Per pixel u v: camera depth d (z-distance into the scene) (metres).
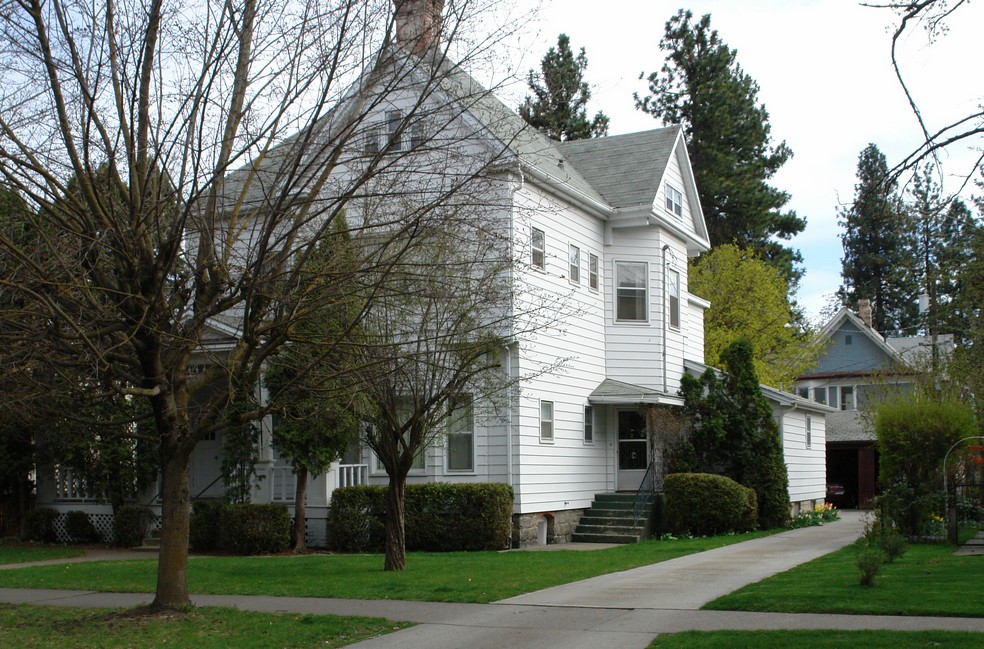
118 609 12.95
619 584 14.59
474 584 14.62
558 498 23.91
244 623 11.67
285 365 12.76
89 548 22.89
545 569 16.56
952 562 15.21
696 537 24.30
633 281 27.23
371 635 10.99
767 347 43.50
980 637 9.36
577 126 43.31
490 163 11.64
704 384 26.95
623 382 26.73
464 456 22.84
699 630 10.52
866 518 20.30
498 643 10.35
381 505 21.55
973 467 21.44
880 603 11.48
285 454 20.70
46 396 12.13
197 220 11.33
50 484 24.81
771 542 21.70
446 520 21.27
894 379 33.94
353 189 10.74
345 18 10.82
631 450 26.72
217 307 11.04
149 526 23.36
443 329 15.04
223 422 11.92
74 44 10.70
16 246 10.34
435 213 12.54
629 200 27.03
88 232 10.54
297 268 10.65
